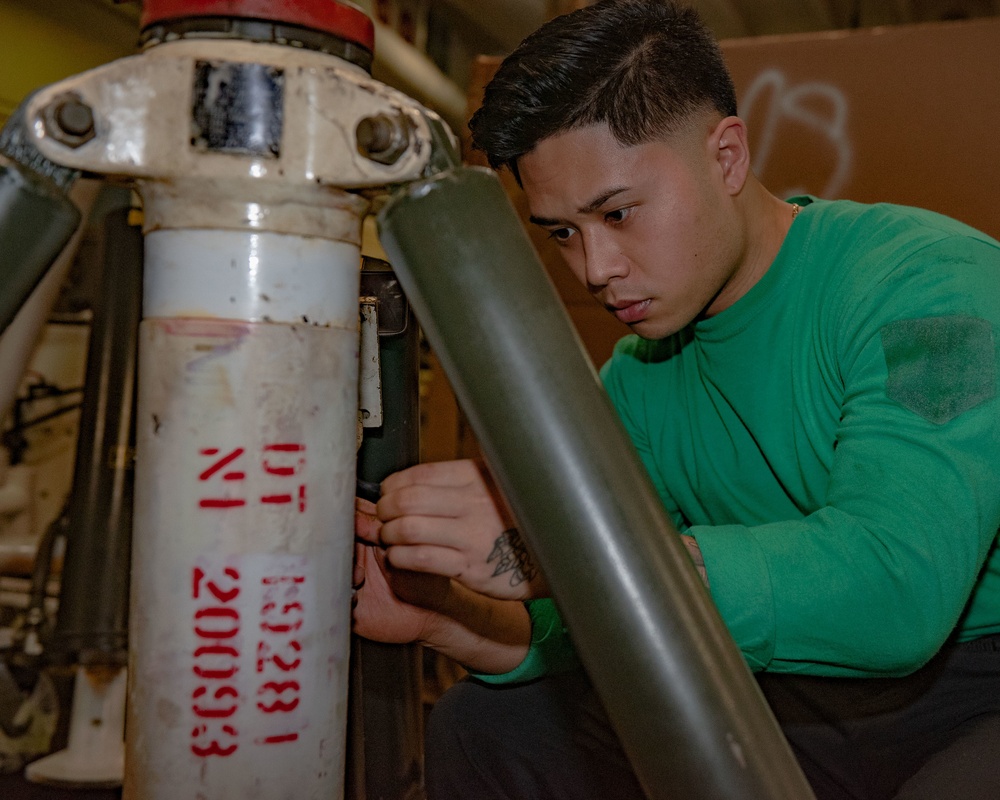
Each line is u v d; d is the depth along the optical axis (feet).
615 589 1.59
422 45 9.97
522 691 3.56
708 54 2.98
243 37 1.70
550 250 5.32
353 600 2.59
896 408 2.51
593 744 3.43
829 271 3.17
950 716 3.10
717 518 3.80
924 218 3.08
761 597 2.16
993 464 2.43
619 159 2.74
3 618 6.74
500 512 2.13
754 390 3.38
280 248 1.68
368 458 2.58
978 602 3.16
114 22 9.82
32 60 8.58
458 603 2.96
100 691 5.63
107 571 5.50
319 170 1.66
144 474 1.71
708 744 1.58
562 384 1.62
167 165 1.63
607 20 2.78
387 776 2.60
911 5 10.53
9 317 1.69
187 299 1.67
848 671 2.36
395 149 1.68
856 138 4.88
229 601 1.66
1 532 6.97
